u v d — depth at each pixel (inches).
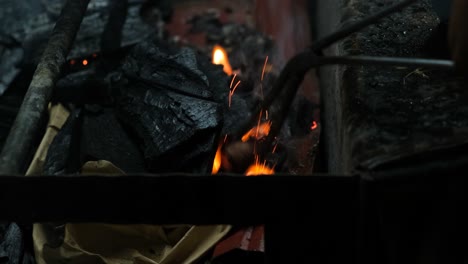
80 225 110.1
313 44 105.0
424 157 90.1
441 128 96.3
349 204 90.1
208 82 132.7
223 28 182.1
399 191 85.9
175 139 120.0
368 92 105.0
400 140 95.0
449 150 90.7
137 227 112.2
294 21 183.6
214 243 111.1
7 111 148.1
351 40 119.9
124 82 135.8
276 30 180.5
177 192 89.0
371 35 120.4
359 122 100.0
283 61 167.0
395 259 87.4
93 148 125.3
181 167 120.5
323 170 140.6
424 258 85.3
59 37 121.6
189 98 127.7
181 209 90.7
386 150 93.2
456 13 86.3
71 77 145.9
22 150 97.1
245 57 165.5
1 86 152.2
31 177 87.9
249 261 110.1
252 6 192.7
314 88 162.4
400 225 86.8
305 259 94.9
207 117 121.8
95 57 154.6
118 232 111.9
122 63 149.3
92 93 142.5
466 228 82.7
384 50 116.9
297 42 176.7
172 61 136.9
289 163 138.2
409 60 93.0
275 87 110.3
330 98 136.8
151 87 132.9
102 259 108.5
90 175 88.0
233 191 89.0
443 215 83.8
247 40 172.2
